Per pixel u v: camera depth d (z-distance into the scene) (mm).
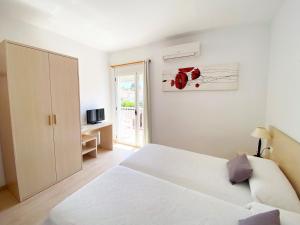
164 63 3193
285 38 1696
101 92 3764
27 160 1929
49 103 2141
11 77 1728
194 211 1046
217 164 1814
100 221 959
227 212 1026
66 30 2607
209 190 1377
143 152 2146
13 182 1938
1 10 1972
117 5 1904
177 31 2688
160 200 1154
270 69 2277
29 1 1795
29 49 1881
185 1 1846
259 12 2086
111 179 1423
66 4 1866
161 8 1988
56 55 2197
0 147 2078
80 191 1246
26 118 1893
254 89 2510
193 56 2873
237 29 2516
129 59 3637
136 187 1307
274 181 1255
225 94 2713
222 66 2648
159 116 3379
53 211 1043
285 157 1502
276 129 1823
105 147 3723
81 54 3223
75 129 2564
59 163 2330
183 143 3182
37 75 1979
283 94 1702
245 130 2641
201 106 2928
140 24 2418
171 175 1599
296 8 1432
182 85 3023
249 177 1395
